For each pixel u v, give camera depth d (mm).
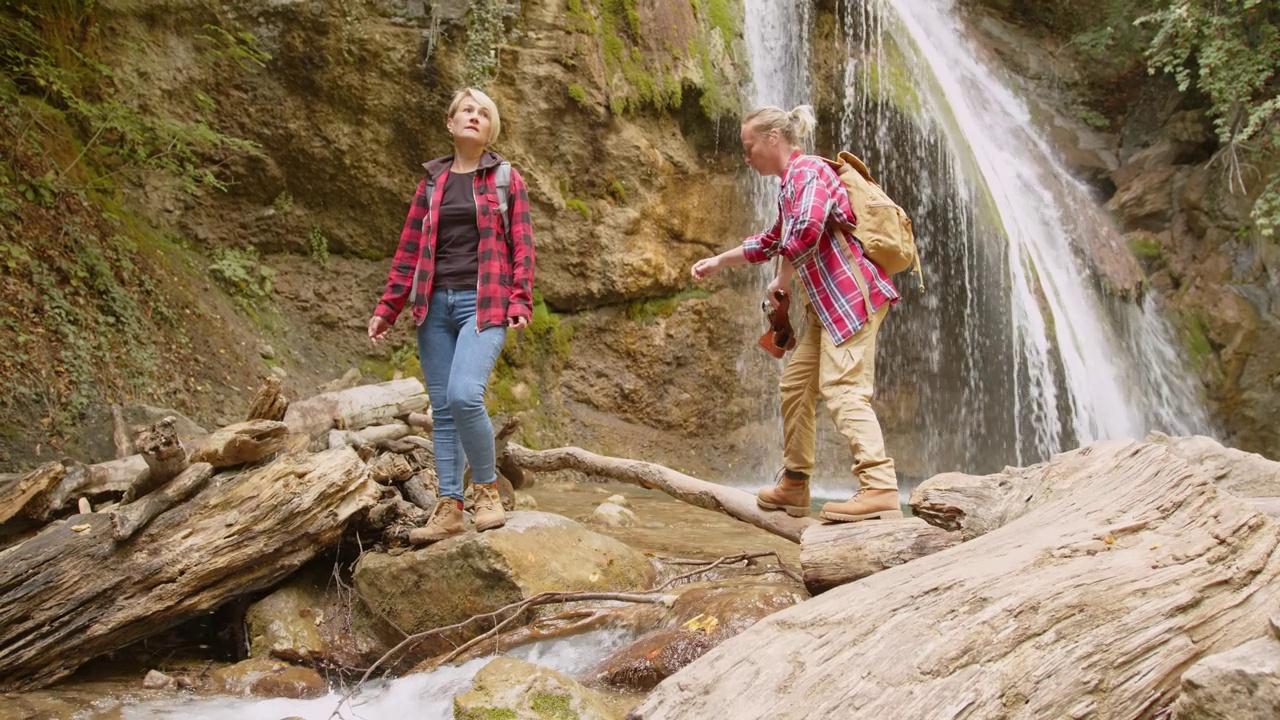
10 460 5234
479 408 3779
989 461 11805
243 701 3258
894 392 11430
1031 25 15961
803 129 3801
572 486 8062
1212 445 3402
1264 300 12844
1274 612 2320
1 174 6645
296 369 8477
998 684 2180
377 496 3967
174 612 3455
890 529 3328
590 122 9562
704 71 10219
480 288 3812
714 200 10523
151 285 7391
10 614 3207
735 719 2203
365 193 9180
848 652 2328
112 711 3078
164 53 8383
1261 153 13039
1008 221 12086
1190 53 14062
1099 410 11812
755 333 10844
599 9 9727
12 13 7367
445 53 9031
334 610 3844
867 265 3590
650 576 4211
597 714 2699
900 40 12492
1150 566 2490
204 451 3623
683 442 10219
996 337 11727
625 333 10000
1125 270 13047
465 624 3455
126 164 8062
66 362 6047
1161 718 2160
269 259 9031
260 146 8781
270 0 8586
